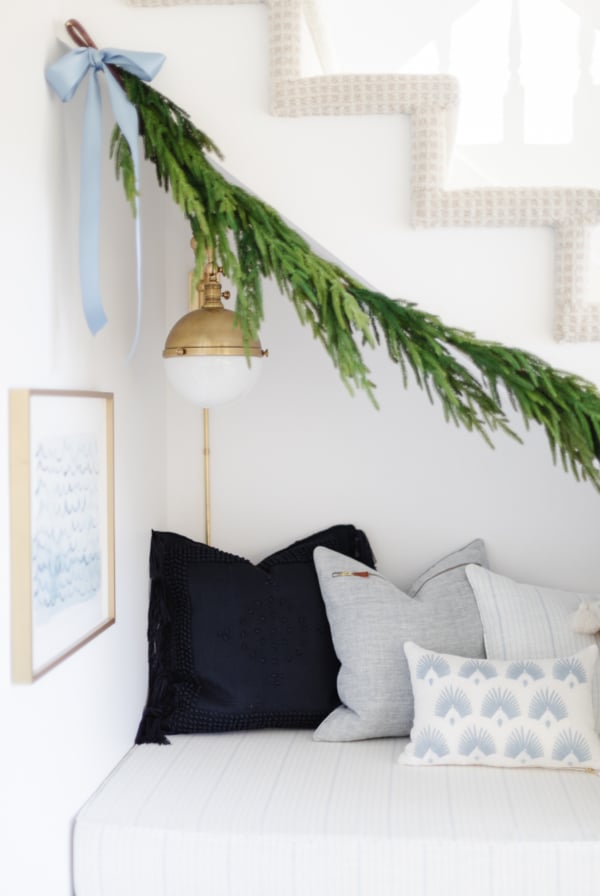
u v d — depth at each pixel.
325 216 1.73
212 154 1.75
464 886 1.76
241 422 2.66
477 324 1.71
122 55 1.69
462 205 1.67
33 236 1.67
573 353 1.69
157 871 1.82
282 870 1.79
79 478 1.89
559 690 2.13
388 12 2.55
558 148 2.24
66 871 1.84
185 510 2.69
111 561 2.08
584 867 1.75
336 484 2.65
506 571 2.62
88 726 1.98
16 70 1.59
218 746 2.29
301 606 2.45
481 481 2.61
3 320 1.55
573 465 1.76
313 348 2.64
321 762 2.15
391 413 2.63
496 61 2.53
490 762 2.10
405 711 2.28
